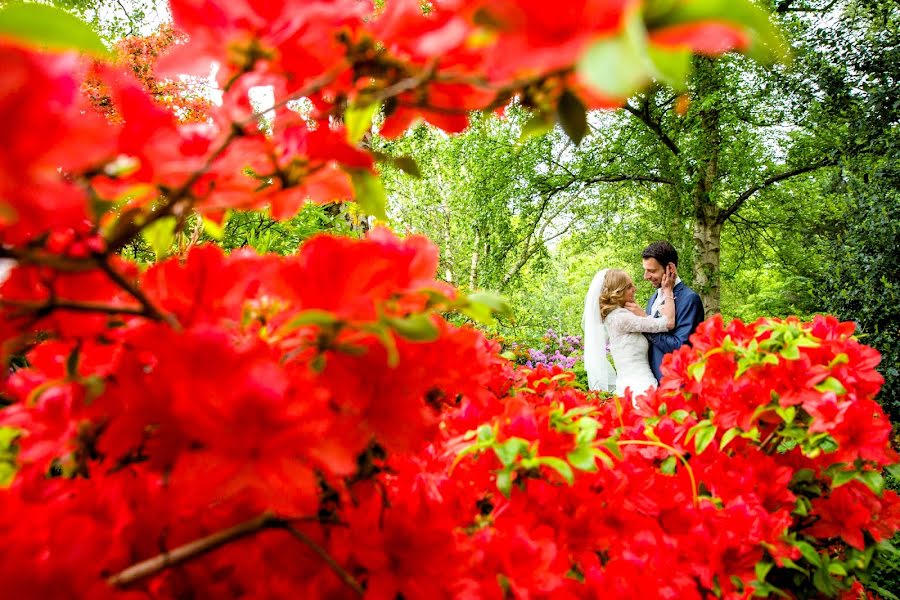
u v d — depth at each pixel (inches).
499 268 395.9
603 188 427.5
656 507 45.4
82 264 17.3
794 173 355.3
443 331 25.8
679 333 143.6
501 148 352.2
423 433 24.2
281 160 22.1
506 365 83.0
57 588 17.7
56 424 24.3
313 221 120.6
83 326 21.7
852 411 53.8
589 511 39.6
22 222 14.2
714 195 352.5
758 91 306.8
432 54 17.8
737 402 58.1
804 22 274.1
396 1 18.4
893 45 214.5
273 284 21.4
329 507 27.4
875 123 213.3
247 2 17.2
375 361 22.0
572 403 61.9
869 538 61.0
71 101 13.1
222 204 21.1
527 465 37.3
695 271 362.9
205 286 22.0
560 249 579.5
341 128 23.1
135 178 18.5
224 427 17.9
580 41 11.1
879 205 187.9
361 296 18.6
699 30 11.5
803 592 57.7
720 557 45.6
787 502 57.1
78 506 22.5
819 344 56.9
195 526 23.6
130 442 20.8
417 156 410.0
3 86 11.3
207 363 18.0
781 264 455.5
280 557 24.0
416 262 24.3
